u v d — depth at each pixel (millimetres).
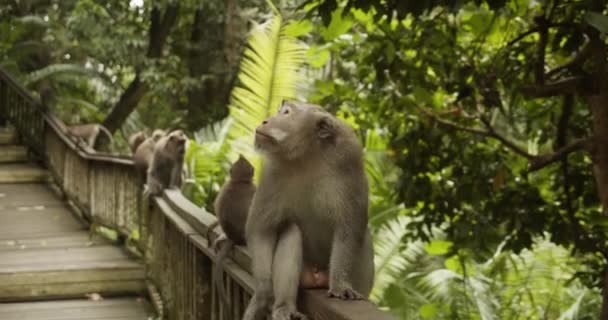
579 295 10062
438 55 6906
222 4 17031
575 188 7074
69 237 11594
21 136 16891
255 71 9789
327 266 3990
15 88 16984
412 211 9344
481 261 7582
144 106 21047
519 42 6773
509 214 7227
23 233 11789
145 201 9336
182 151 9305
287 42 9703
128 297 9367
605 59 5355
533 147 9438
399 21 4918
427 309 9930
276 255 3863
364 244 3980
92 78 19797
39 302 9141
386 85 7535
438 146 7461
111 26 17000
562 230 7082
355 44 7527
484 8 6691
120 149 19891
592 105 5535
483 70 6984
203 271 5910
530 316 10516
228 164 11555
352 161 3836
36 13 20344
